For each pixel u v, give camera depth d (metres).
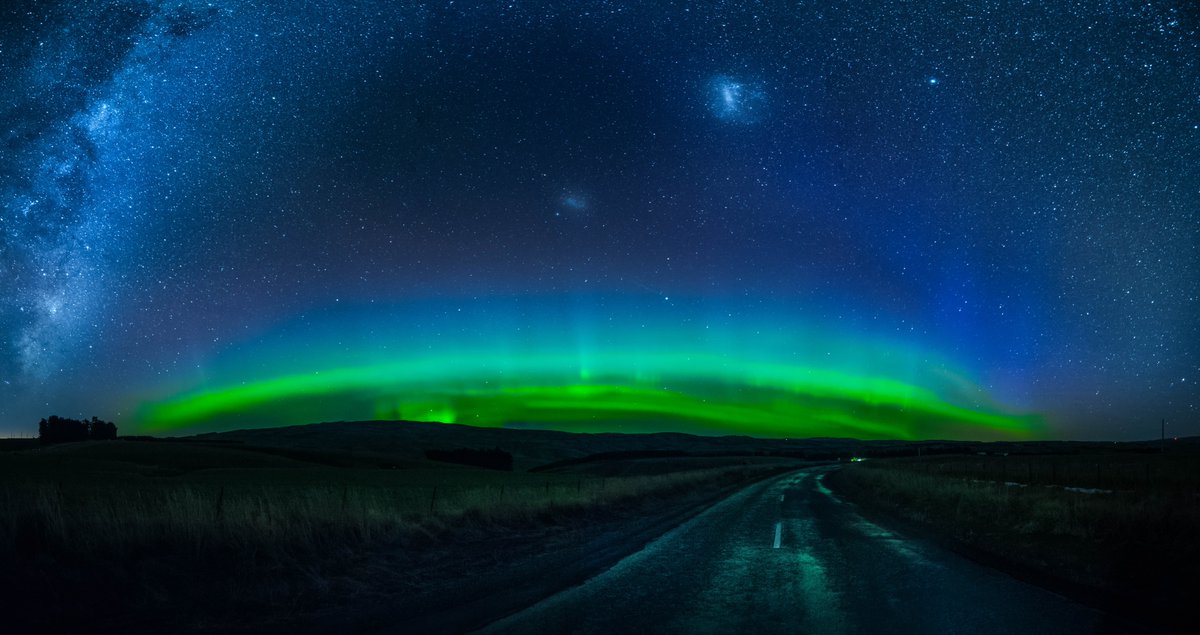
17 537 8.84
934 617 7.35
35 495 11.23
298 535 11.55
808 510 22.75
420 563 11.54
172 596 8.28
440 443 160.50
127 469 53.19
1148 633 6.48
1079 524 13.16
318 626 7.10
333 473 52.69
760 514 21.30
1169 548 10.23
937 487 26.28
